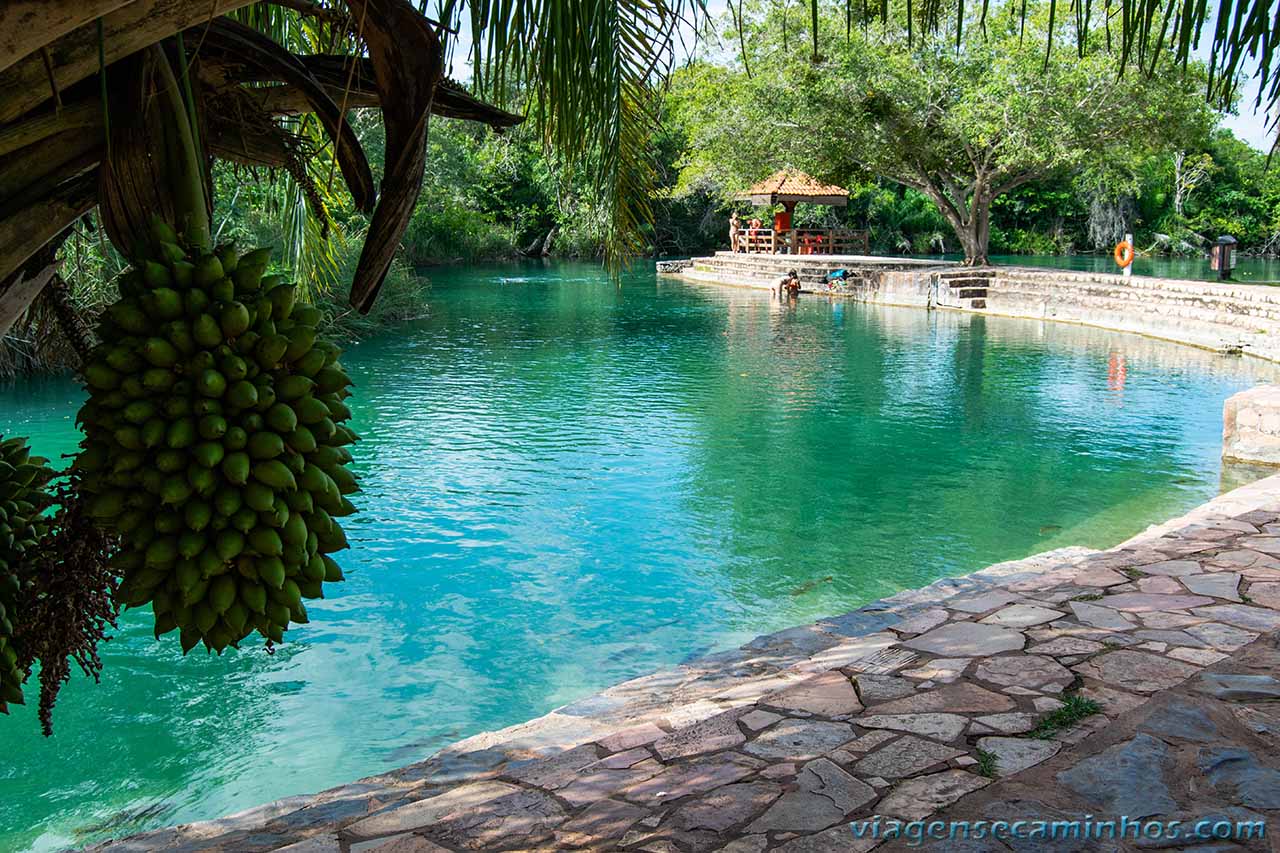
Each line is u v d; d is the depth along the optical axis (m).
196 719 5.29
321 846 2.85
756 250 39.28
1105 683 3.54
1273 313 18.52
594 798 3.01
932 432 11.95
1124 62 1.96
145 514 1.40
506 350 18.98
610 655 6.04
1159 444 11.30
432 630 6.41
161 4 1.44
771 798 2.81
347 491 1.56
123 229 1.55
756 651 5.21
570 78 2.13
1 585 1.53
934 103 25.59
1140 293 22.41
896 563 7.63
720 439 11.62
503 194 45.94
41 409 12.59
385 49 1.80
